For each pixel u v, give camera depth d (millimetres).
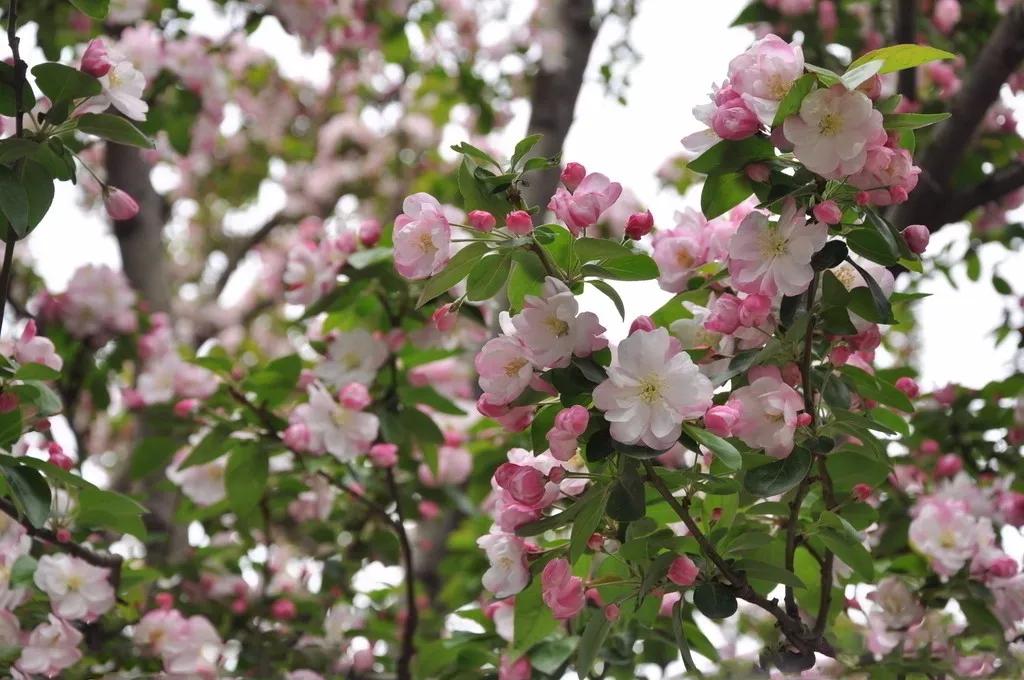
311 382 1911
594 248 1501
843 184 1500
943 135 1998
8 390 1649
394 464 1922
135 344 2439
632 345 1460
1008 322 2266
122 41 2322
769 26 2240
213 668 1847
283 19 2590
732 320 1519
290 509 2217
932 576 1744
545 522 1499
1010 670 1700
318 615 2041
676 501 1505
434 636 2102
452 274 1493
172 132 2393
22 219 1573
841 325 1522
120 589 1852
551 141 2650
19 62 1588
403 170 4211
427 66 3525
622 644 1748
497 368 1487
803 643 1564
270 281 2184
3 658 1719
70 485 1714
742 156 1509
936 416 1953
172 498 2416
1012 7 1989
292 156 4355
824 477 1571
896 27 2045
